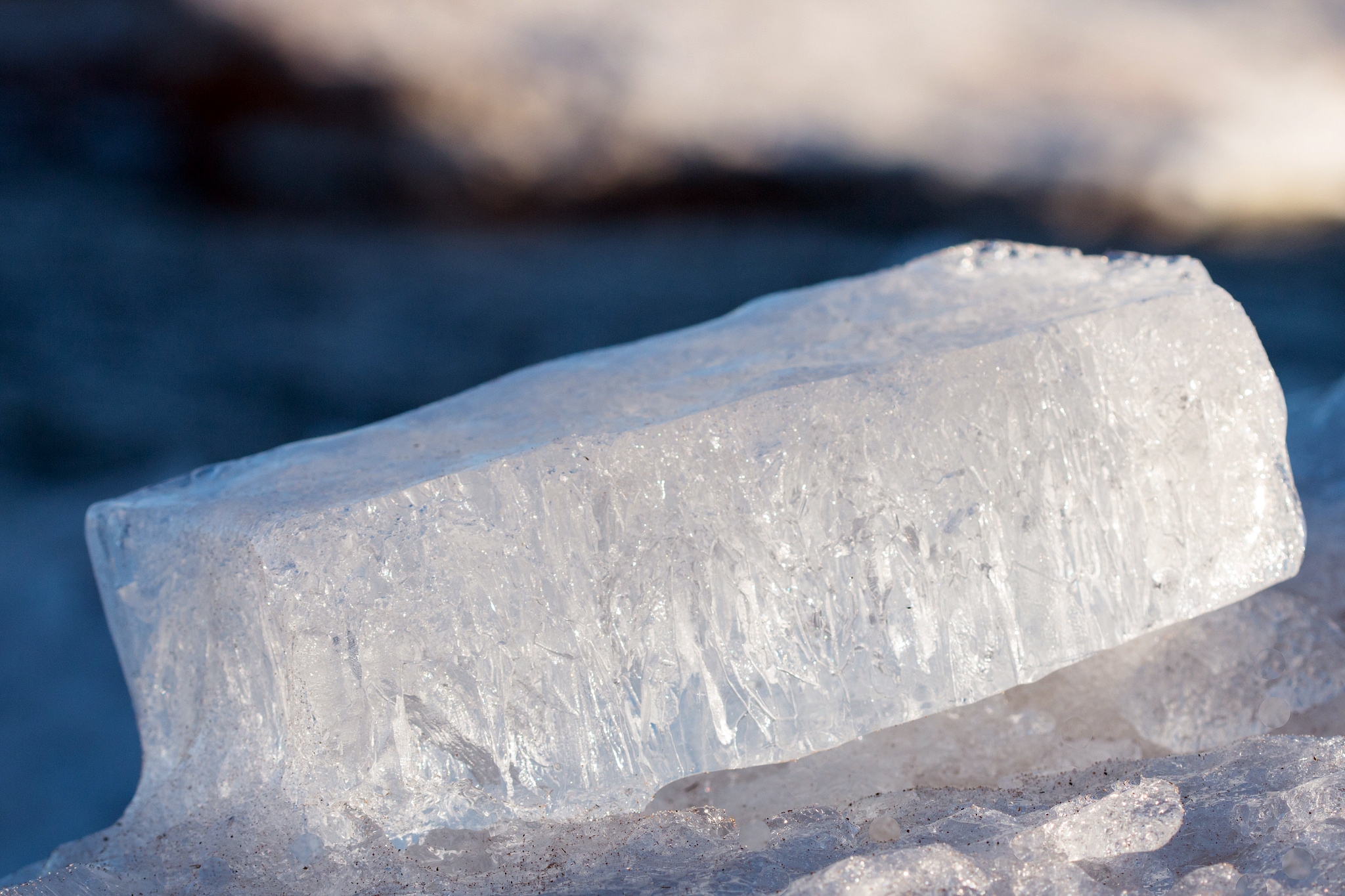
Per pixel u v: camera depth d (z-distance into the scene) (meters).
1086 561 1.81
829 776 1.82
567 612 1.77
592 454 1.78
